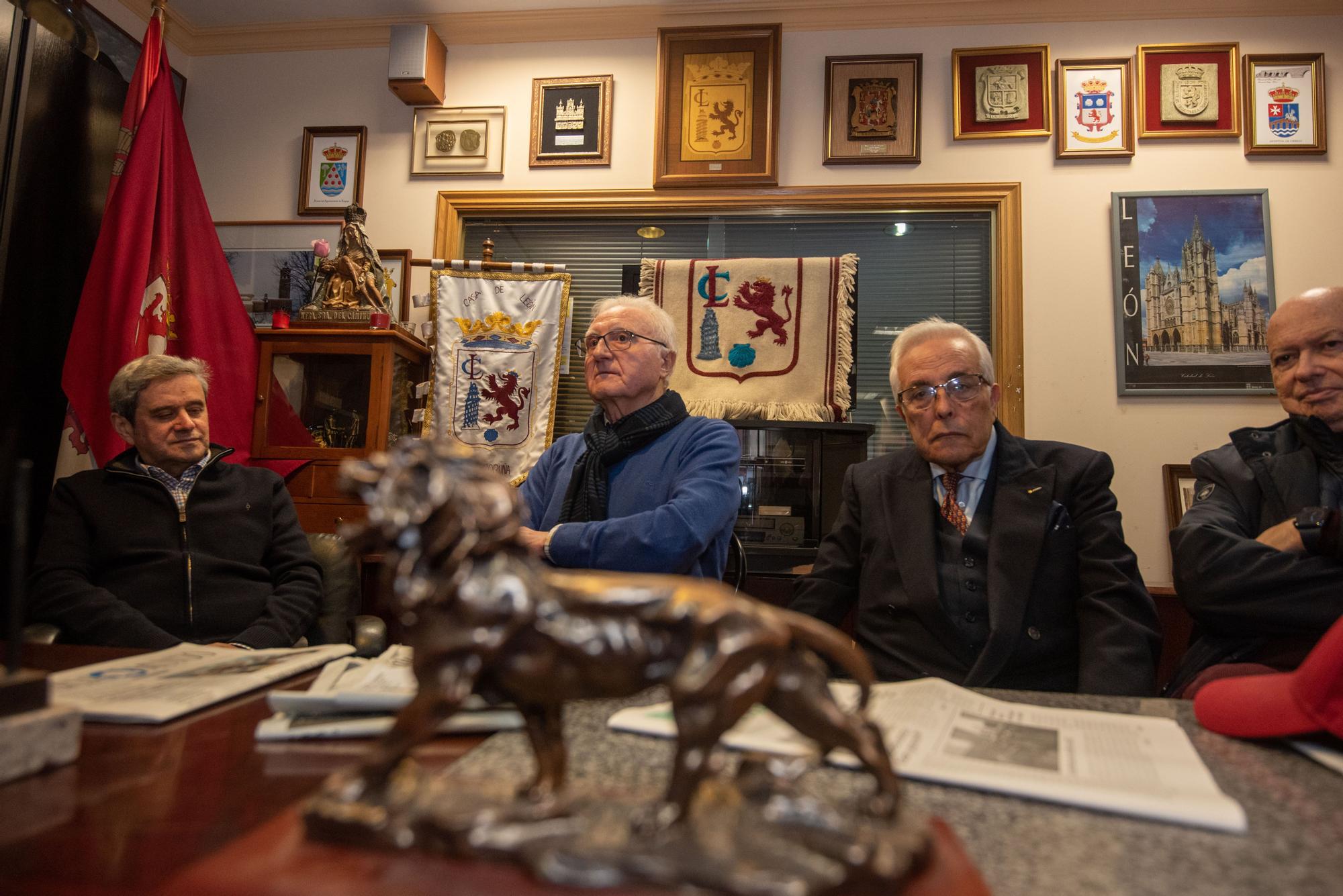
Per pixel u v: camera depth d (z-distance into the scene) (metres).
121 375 2.03
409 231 3.50
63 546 1.92
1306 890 0.47
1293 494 1.62
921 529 1.69
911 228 3.39
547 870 0.40
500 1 3.40
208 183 3.60
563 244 3.55
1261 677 0.81
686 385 3.21
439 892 0.39
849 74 3.31
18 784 0.60
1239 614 1.44
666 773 0.63
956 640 1.59
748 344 3.20
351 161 3.54
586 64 3.51
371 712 0.79
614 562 1.67
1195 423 3.01
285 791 0.60
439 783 0.52
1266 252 3.03
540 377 3.22
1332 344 1.62
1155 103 3.14
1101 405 3.05
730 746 0.71
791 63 3.38
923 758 0.69
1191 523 1.61
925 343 1.76
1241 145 3.11
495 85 3.55
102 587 1.92
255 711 0.83
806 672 0.47
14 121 2.67
